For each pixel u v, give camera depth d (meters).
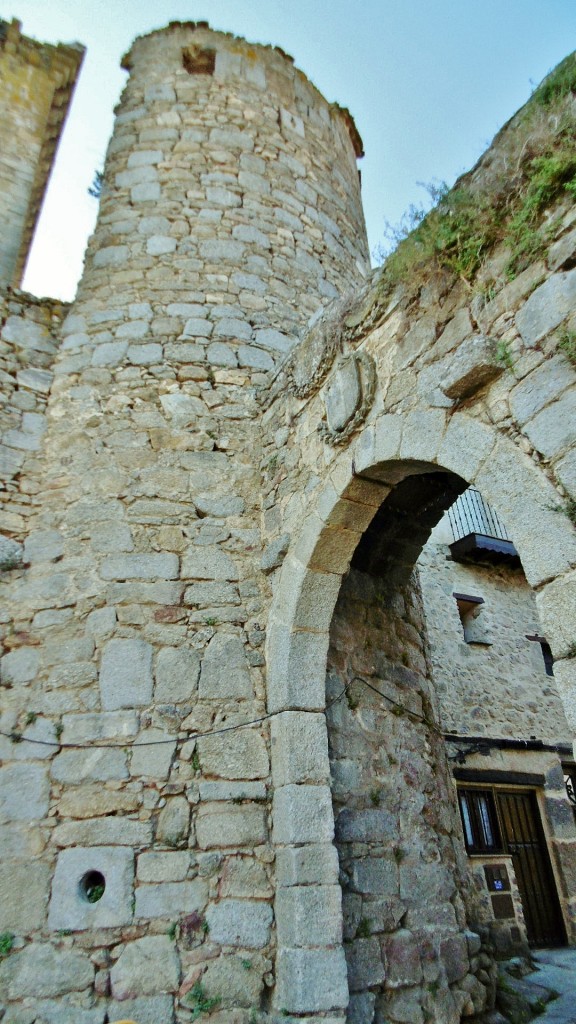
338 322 4.02
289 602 3.80
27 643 3.73
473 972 3.79
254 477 4.55
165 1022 2.86
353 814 3.59
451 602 8.38
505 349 2.73
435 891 3.79
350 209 7.26
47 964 2.93
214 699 3.66
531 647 8.73
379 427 3.45
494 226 2.98
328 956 2.99
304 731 3.52
